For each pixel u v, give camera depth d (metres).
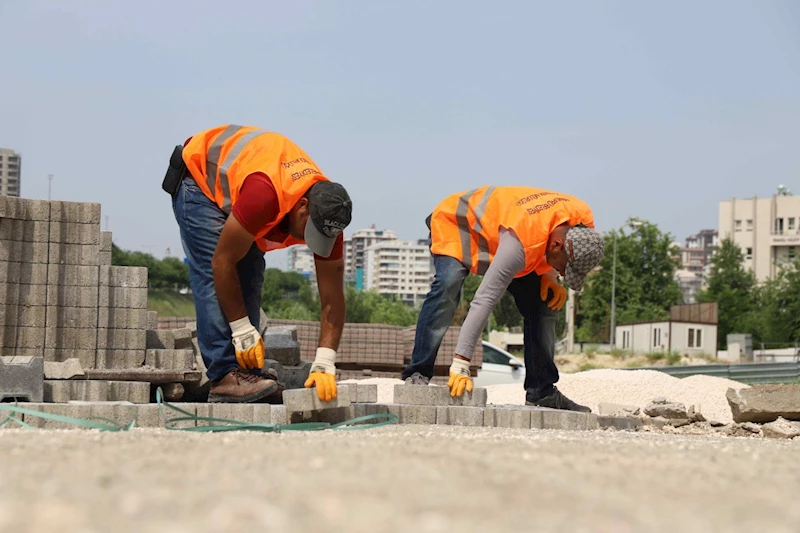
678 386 11.89
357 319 52.59
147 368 7.52
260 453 3.22
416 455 3.21
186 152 6.12
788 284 66.88
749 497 2.56
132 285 7.62
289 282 82.81
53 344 7.38
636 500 2.43
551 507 2.25
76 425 5.48
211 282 6.15
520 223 7.01
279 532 1.79
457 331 15.92
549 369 8.05
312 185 5.79
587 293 69.56
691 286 155.62
